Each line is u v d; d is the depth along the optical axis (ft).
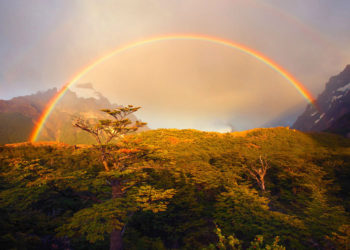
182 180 91.40
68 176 54.19
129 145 66.33
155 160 67.97
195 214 76.59
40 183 49.32
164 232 71.15
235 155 156.66
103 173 53.78
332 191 97.66
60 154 103.45
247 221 60.29
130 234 66.18
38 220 58.65
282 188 105.70
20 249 41.98
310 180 100.68
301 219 62.39
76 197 55.98
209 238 65.05
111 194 60.75
